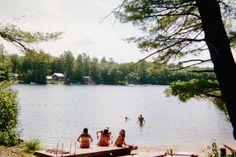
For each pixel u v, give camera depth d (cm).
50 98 8488
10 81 1909
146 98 10994
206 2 757
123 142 1650
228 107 746
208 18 754
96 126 3653
